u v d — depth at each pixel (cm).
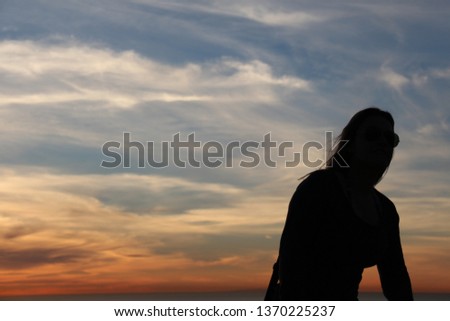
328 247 305
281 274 304
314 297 305
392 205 342
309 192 305
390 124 328
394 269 344
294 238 301
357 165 321
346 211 307
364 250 313
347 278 312
